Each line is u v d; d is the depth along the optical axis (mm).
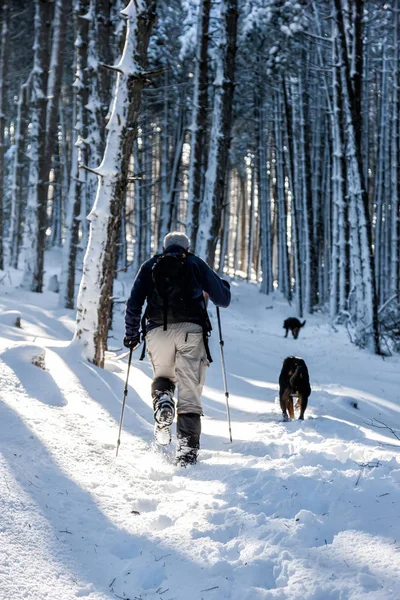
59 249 35375
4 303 13375
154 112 28562
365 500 3016
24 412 4117
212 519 3004
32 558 2396
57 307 15922
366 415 6973
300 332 19641
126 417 5094
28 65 23984
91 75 13922
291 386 6012
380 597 2123
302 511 2898
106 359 8047
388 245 23828
